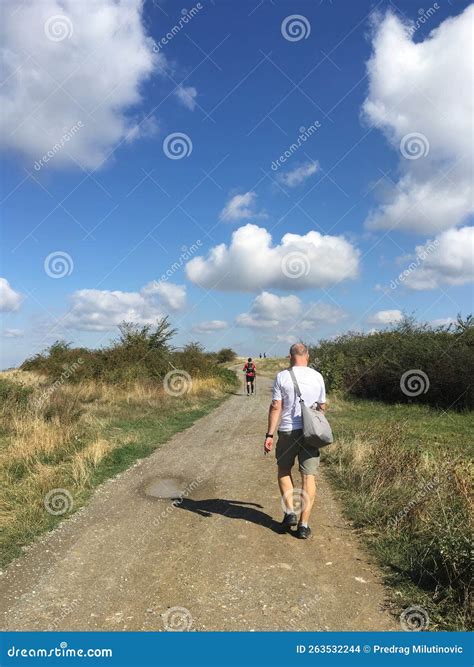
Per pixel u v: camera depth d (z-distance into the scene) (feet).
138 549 17.15
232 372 115.03
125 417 45.93
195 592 14.19
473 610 12.96
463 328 62.69
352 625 12.67
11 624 12.64
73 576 15.12
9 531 18.16
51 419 37.45
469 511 15.94
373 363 68.03
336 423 43.78
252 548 17.25
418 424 45.50
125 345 71.00
